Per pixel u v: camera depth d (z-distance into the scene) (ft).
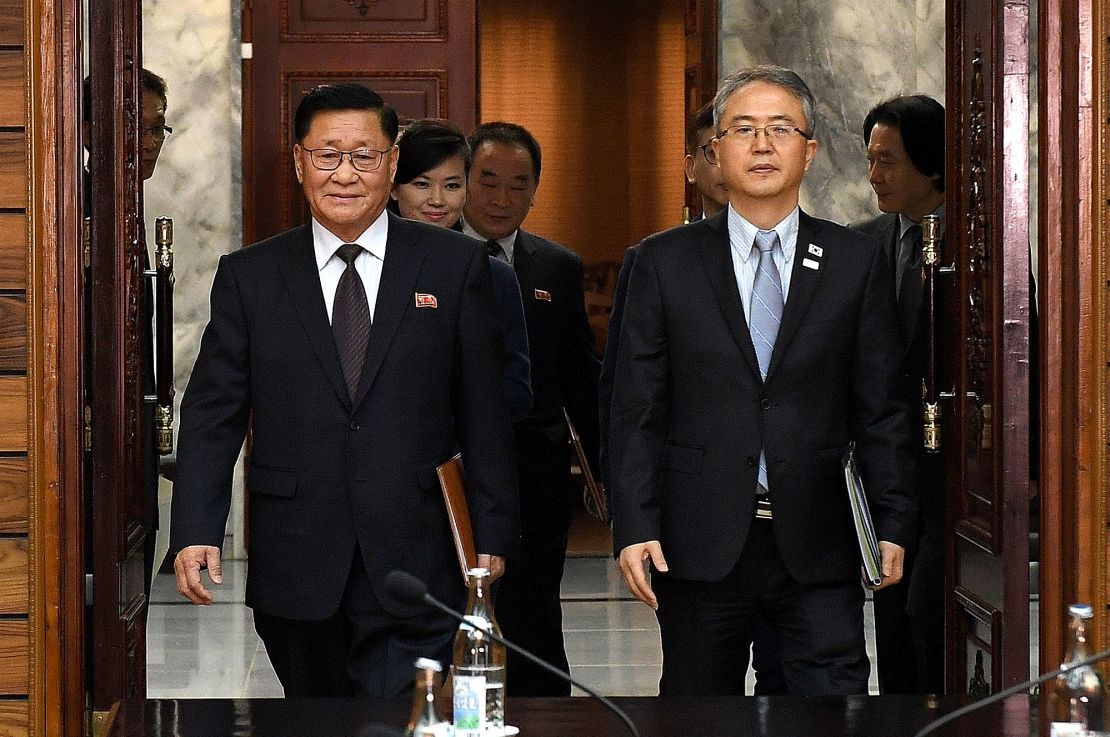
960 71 18.95
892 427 16.81
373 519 16.33
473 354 16.97
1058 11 16.42
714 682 16.94
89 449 17.19
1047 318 16.48
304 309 16.56
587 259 60.75
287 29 37.58
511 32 60.75
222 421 16.70
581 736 11.80
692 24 38.22
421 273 16.76
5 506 15.71
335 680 17.01
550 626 23.18
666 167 60.75
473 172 22.53
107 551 17.11
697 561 16.53
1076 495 16.21
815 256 16.70
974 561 18.39
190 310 37.63
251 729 11.98
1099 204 16.08
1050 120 16.46
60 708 15.81
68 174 15.78
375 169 16.39
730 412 16.53
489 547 16.87
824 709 12.64
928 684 21.47
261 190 37.68
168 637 31.07
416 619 16.46
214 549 16.43
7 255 15.69
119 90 16.97
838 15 36.70
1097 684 11.71
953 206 19.26
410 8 37.68
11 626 15.74
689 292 16.66
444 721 11.62
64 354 15.81
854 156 36.81
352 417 16.39
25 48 15.62
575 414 23.59
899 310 21.94
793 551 16.48
